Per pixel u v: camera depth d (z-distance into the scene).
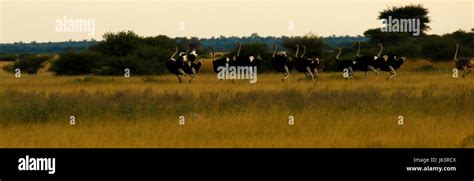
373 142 14.84
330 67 47.97
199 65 36.28
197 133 15.91
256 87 28.02
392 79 33.75
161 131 16.02
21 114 18.34
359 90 24.20
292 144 14.62
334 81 32.81
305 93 23.08
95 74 48.12
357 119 17.52
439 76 36.03
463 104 20.02
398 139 15.07
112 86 29.52
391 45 65.06
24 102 21.34
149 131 16.00
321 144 14.65
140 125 16.88
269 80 35.06
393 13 68.50
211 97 22.28
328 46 62.31
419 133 15.66
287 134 15.79
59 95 23.41
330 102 20.53
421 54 57.12
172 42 55.94
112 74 47.19
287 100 20.95
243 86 28.84
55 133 15.99
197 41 55.00
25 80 37.00
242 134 15.79
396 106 19.70
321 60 45.88
